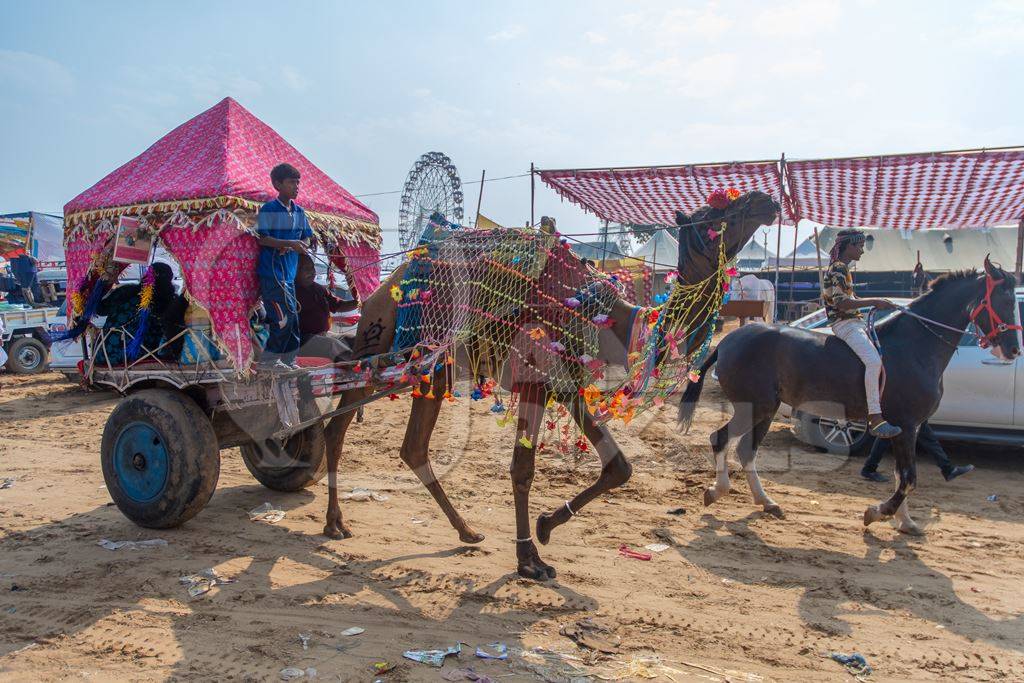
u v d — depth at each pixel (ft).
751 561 17.87
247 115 20.39
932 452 24.23
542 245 16.21
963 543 19.13
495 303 16.15
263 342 18.42
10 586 15.83
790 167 25.44
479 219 19.43
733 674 12.78
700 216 16.21
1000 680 12.77
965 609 15.42
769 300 38.17
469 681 12.32
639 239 23.21
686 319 15.97
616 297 16.56
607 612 15.08
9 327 51.98
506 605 15.31
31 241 61.16
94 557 17.42
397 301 17.40
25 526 19.60
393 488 23.61
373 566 17.26
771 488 24.07
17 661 12.82
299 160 21.30
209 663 12.81
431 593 15.85
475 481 24.36
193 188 17.26
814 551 18.57
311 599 15.43
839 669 13.05
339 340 19.93
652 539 19.21
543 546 18.61
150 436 18.39
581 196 28.99
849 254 20.58
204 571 16.58
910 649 13.75
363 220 21.81
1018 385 25.64
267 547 18.26
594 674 12.66
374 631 14.12
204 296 17.01
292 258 18.01
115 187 19.30
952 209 27.61
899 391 19.62
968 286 20.10
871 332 20.29
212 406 19.03
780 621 14.82
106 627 14.06
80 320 19.49
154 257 19.17
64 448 29.22
